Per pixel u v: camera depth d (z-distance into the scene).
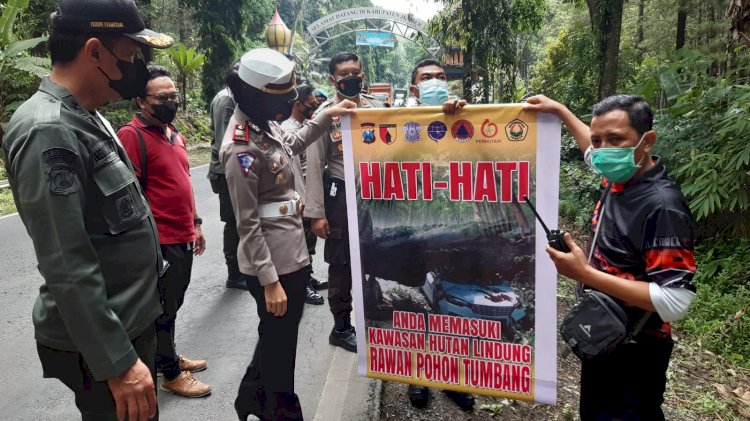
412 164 2.20
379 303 2.35
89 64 1.52
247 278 2.32
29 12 12.55
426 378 2.34
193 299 4.54
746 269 5.00
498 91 9.91
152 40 1.57
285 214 2.29
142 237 1.64
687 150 5.51
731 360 3.85
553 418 2.82
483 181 2.12
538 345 2.15
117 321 1.43
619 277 1.74
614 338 1.68
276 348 2.33
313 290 4.55
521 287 2.14
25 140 1.36
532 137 2.04
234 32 17.39
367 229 2.32
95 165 1.50
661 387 1.85
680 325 4.42
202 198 9.07
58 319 1.50
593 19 10.02
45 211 1.34
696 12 16.12
